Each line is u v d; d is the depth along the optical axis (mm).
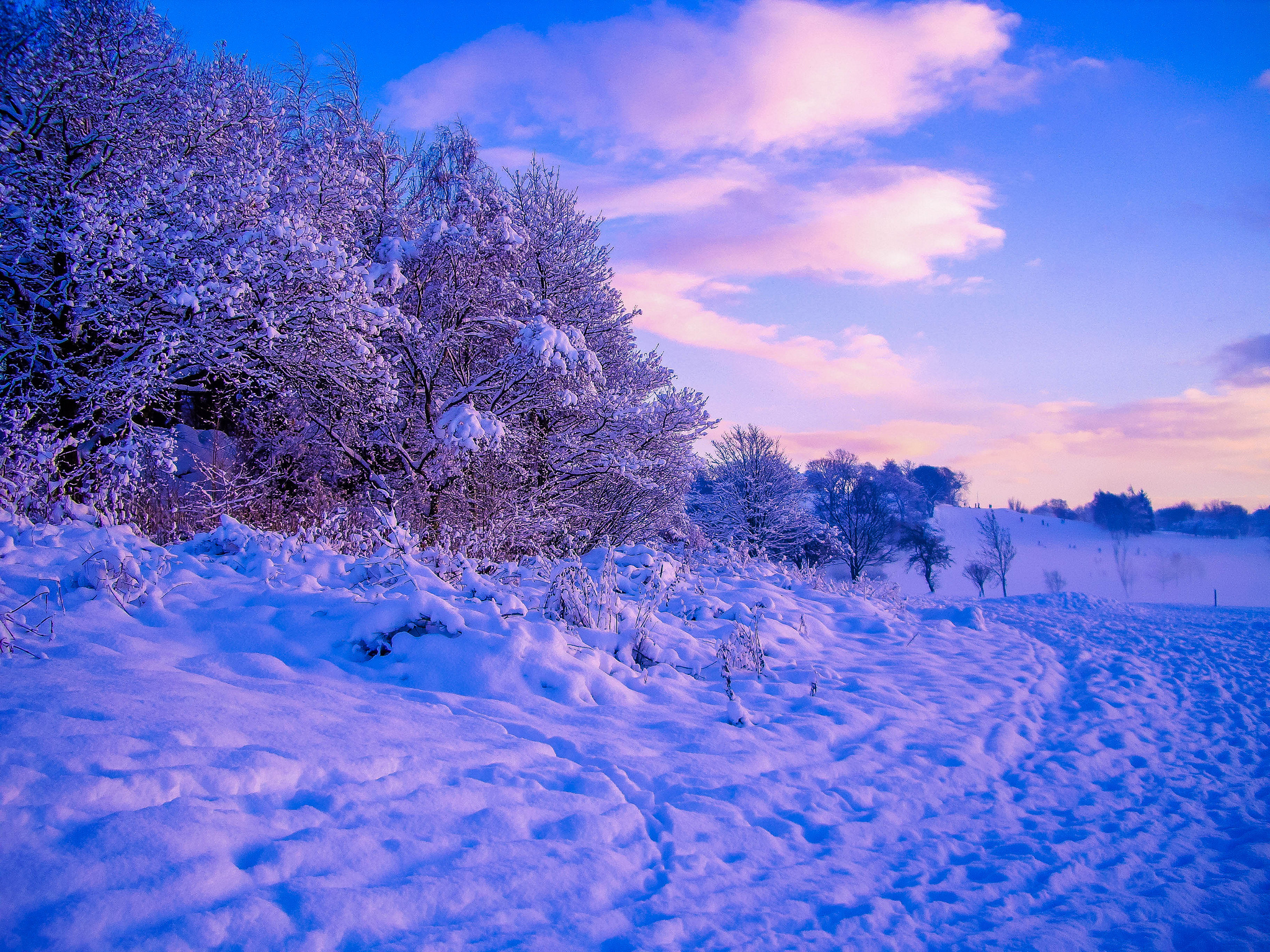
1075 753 5086
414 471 12062
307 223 9008
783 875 2887
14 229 8086
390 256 11469
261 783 2709
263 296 8633
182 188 8148
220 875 2096
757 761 4043
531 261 14633
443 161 15953
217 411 11719
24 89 8164
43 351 8336
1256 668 9562
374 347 10141
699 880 2727
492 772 3250
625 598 8203
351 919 2057
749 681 5855
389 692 4238
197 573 5730
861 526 40906
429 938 2078
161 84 9164
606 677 5000
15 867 1920
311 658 4551
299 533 8039
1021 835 3623
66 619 4199
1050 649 10086
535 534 12898
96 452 7414
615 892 2553
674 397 14438
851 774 4156
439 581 6164
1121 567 68812
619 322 15820
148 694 3195
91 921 1806
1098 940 2652
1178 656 10305
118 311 8258
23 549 5168
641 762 3766
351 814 2629
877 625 9352
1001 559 59656
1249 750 5512
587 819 2941
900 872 3094
